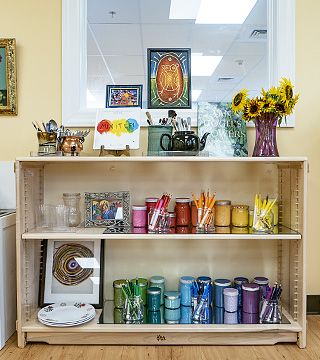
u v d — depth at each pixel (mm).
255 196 1737
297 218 1631
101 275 1778
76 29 1853
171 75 1888
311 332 1683
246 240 1871
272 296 1633
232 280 1876
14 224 1682
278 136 1860
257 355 1479
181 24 3072
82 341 1571
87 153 1857
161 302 1762
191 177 1866
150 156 1627
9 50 1820
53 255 1799
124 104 1901
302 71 1856
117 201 1778
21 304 1540
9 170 1855
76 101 1854
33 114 1857
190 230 1680
